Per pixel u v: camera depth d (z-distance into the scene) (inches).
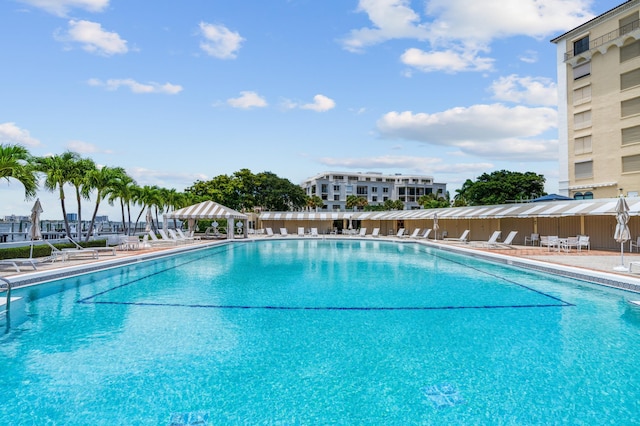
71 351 244.5
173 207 2005.4
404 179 4409.5
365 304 374.6
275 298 402.6
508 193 2536.9
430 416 165.9
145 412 169.8
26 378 204.7
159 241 1104.2
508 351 243.8
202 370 214.8
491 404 176.6
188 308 358.0
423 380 201.8
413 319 319.0
